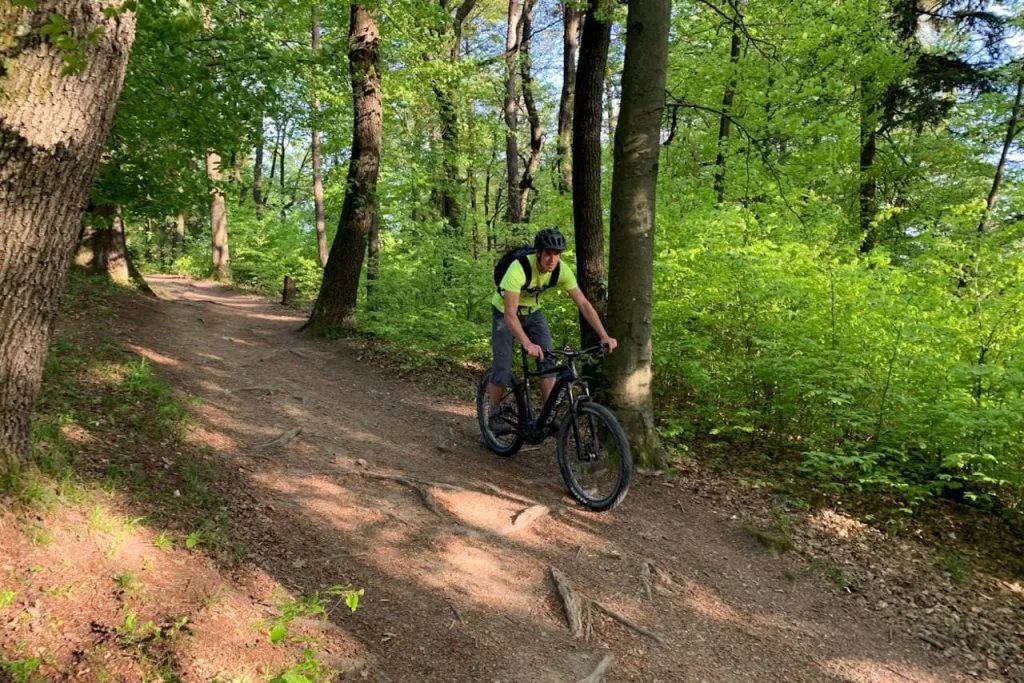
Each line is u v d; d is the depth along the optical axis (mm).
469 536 3992
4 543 2688
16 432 2928
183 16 3197
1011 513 5707
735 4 7559
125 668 2363
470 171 13984
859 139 13141
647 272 5402
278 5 7684
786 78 10523
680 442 6355
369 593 3293
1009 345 6238
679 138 11898
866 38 11359
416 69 11391
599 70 7145
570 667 3006
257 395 6293
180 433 4664
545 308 8227
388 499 4332
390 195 13594
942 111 13852
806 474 5875
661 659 3199
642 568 3926
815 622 3816
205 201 8734
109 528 3045
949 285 6988
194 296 16172
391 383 7660
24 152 2605
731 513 4895
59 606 2543
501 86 14953
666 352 6934
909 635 3865
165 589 2842
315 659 2623
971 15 13891
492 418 5359
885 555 4719
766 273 6805
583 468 4766
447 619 3201
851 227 11648
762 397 6871
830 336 6574
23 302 2803
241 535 3498
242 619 2820
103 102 2814
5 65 2504
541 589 3592
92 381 5207
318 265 18203
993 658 3811
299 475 4469
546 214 10375
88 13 2658
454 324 9203
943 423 5699
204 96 7090
